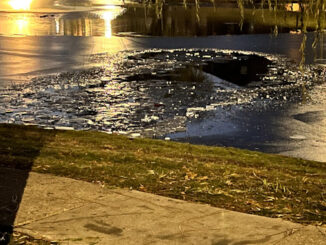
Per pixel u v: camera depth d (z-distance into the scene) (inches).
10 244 144.3
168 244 145.0
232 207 176.9
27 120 446.3
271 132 417.4
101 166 226.4
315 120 451.8
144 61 746.8
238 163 274.2
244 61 751.7
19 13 1478.8
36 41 933.8
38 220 159.9
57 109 486.6
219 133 414.9
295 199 191.9
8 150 260.5
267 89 573.6
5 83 593.3
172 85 593.3
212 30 1112.2
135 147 301.4
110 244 144.3
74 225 156.6
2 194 181.5
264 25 1168.8
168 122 445.7
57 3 1840.6
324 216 171.2
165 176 213.8
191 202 179.2
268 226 158.6
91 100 522.0
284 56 785.6
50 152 259.1
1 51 818.8
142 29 1123.9
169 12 1481.3
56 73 653.3
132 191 188.9
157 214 166.4
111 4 1793.8
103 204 174.4
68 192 185.0
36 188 188.4
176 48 874.1
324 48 844.6
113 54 804.6
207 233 152.3
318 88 578.9
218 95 546.3
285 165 279.1
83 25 1186.6
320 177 247.8
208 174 224.2
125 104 508.1
